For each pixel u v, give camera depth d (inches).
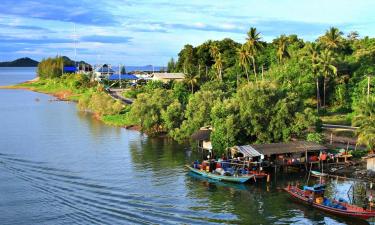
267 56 6958.7
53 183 2984.7
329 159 3376.0
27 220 2321.6
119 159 3732.8
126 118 5797.2
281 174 3270.2
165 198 2714.1
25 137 4761.3
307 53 5585.6
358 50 5944.9
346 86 5334.6
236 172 3120.1
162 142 4507.9
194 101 4394.7
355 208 2427.4
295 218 2427.4
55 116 6594.5
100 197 2701.8
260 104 3582.7
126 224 2274.9
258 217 2428.6
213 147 3690.9
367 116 3324.3
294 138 3772.1
